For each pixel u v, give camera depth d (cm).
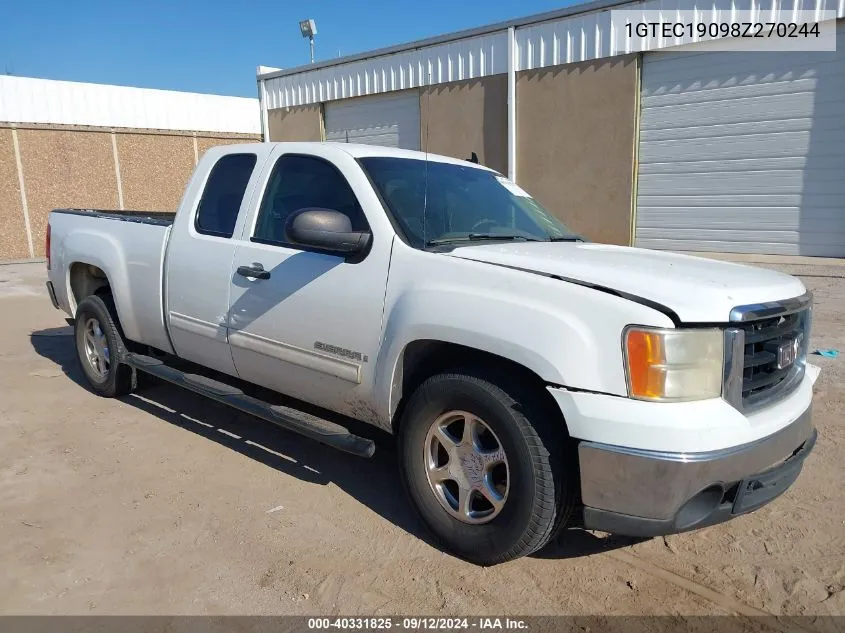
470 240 361
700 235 1225
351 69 1644
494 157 1427
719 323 261
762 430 270
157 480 395
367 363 336
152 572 302
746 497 273
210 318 421
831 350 642
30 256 1683
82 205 1756
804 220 1121
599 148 1286
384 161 383
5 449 438
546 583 297
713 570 307
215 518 351
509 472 285
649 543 331
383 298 329
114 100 1906
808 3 1055
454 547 312
